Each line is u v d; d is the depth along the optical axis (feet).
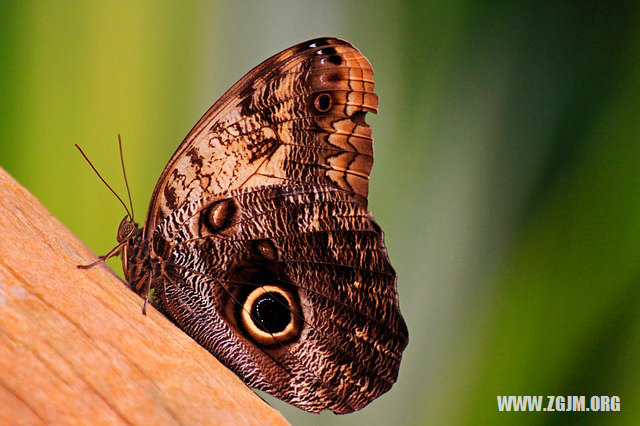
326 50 3.39
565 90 3.72
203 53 3.74
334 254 3.37
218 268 3.36
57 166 3.67
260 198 3.37
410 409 3.67
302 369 3.36
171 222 3.35
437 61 3.78
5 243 3.16
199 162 3.36
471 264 3.70
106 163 3.68
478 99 3.76
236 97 3.36
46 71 3.66
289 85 3.38
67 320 3.12
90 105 3.67
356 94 3.40
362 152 3.40
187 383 3.14
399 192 3.75
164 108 3.72
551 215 3.65
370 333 3.36
